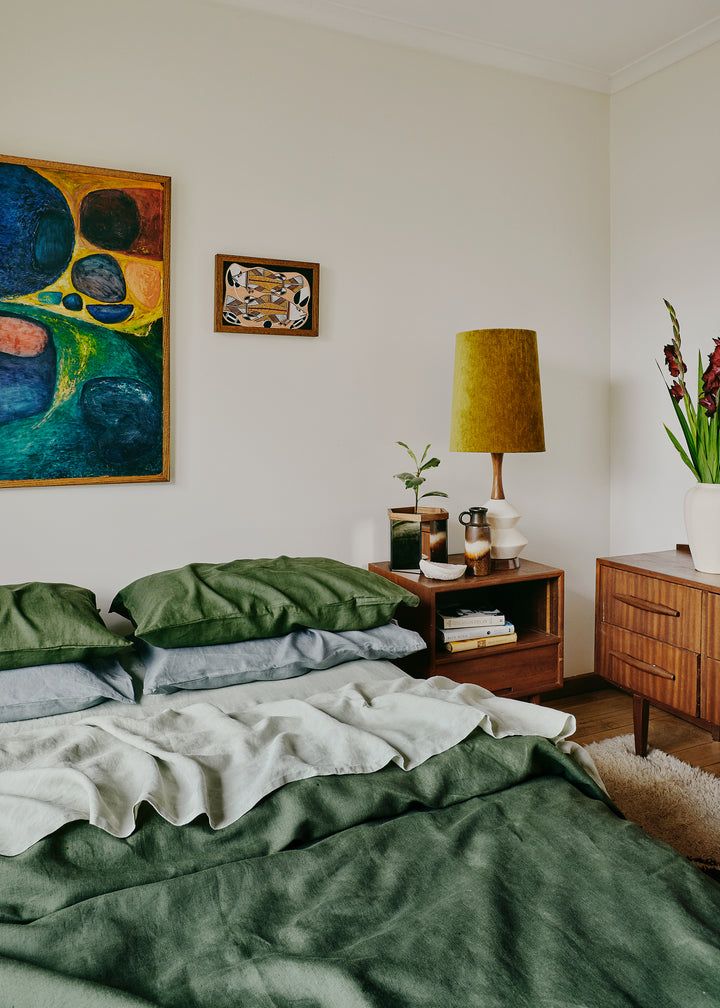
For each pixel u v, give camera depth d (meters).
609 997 0.89
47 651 1.80
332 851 1.21
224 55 2.50
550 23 2.77
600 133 3.25
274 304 2.60
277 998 0.91
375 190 2.78
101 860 1.17
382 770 1.43
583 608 3.36
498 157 3.01
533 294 3.13
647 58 3.03
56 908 1.08
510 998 0.90
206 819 1.28
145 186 2.39
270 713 1.67
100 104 2.34
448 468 2.99
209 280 2.52
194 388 2.52
